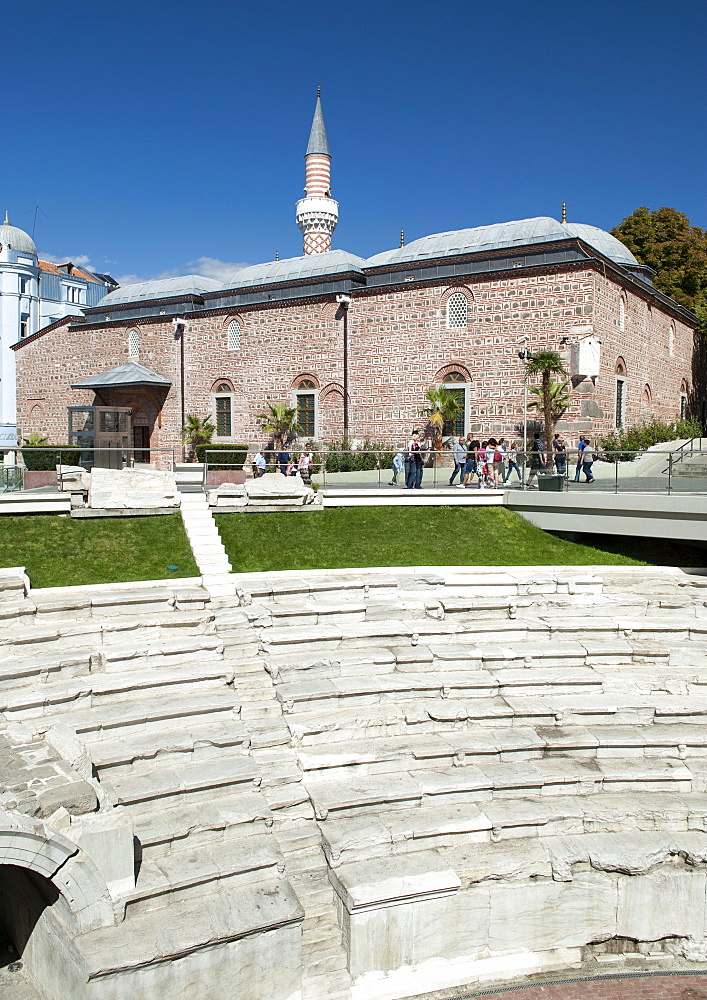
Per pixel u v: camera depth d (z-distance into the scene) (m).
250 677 12.70
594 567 17.23
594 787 11.41
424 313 32.84
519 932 10.02
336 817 10.38
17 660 11.80
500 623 14.86
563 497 18.91
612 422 31.09
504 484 22.22
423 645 14.16
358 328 34.72
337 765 11.08
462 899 9.68
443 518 19.84
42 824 8.12
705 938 10.42
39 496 17.17
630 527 17.70
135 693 11.73
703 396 46.38
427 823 10.30
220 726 11.43
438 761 11.53
